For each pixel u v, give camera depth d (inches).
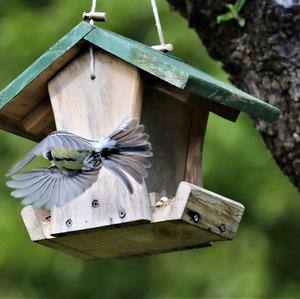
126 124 317.7
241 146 717.3
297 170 389.1
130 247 378.6
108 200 350.9
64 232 358.0
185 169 381.7
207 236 358.0
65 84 370.0
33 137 406.3
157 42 746.8
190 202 343.3
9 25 782.5
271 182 738.2
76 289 799.7
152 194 352.2
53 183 301.1
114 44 357.7
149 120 370.9
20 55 775.7
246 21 388.2
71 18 767.1
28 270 782.5
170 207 343.6
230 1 395.2
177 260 791.1
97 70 364.5
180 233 356.2
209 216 350.3
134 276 805.9
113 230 355.6
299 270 767.1
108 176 351.3
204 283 768.3
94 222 352.8
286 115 384.2
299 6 375.9
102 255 393.7
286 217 757.3
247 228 770.2
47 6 800.9
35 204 298.5
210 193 350.0
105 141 307.6
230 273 762.8
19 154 770.8
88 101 365.1
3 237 763.4
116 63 361.4
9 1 820.0
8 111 391.5
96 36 360.5
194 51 739.4
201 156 383.6
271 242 767.7
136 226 350.9
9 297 778.8
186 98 365.4
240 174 727.7
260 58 386.9
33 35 774.5
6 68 777.6
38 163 719.1
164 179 374.6
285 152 389.4
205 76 362.6
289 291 759.7
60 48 365.4
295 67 378.9
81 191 298.8
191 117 382.3
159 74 348.8
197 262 778.8
